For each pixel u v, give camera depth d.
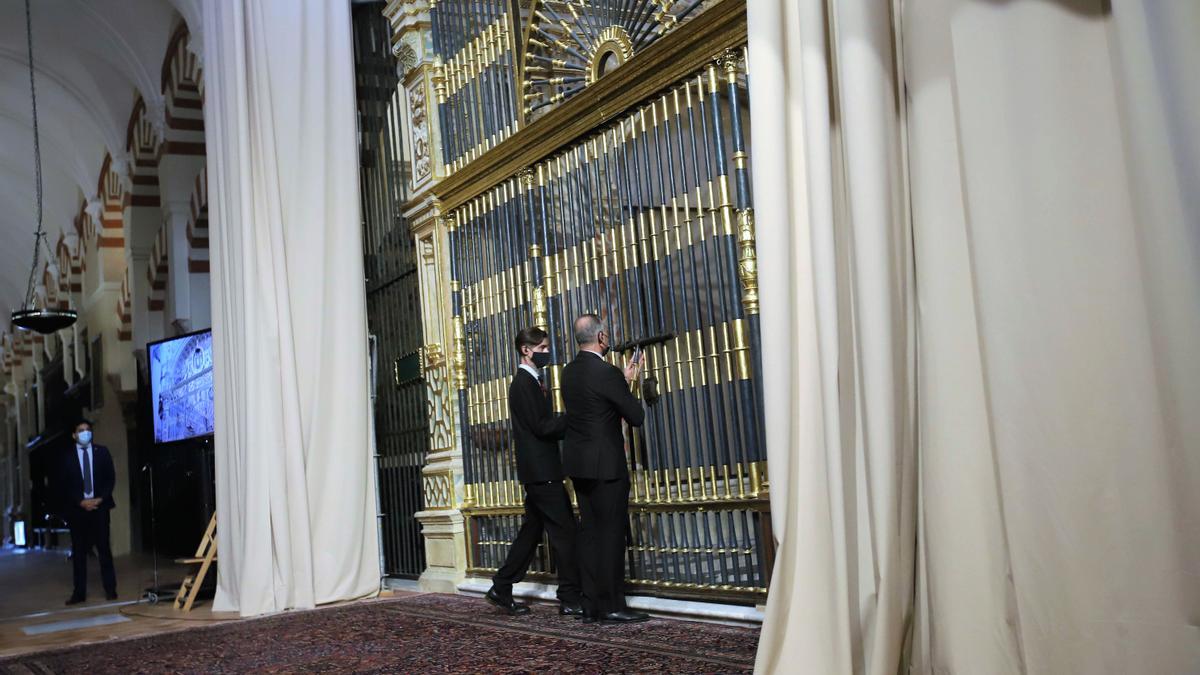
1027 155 2.67
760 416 4.78
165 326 16.20
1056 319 2.62
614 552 5.14
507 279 6.84
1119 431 2.56
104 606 9.23
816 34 3.35
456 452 7.43
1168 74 2.30
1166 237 2.34
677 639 4.56
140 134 15.39
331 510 7.68
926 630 3.09
